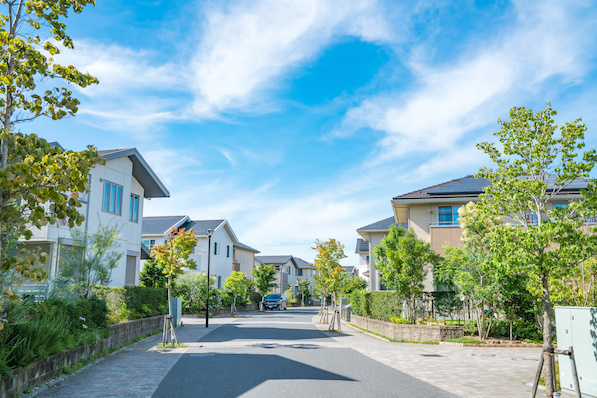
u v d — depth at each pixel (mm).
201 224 45094
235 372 10352
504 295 16406
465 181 27250
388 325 19141
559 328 8898
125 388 8562
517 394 8438
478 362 12484
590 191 8469
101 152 22109
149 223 42625
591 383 7961
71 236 16625
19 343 8016
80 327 11828
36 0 5414
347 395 8164
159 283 31016
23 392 7848
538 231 8016
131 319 17562
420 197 24500
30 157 4750
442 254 21531
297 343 16781
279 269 74375
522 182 8633
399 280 18734
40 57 5191
